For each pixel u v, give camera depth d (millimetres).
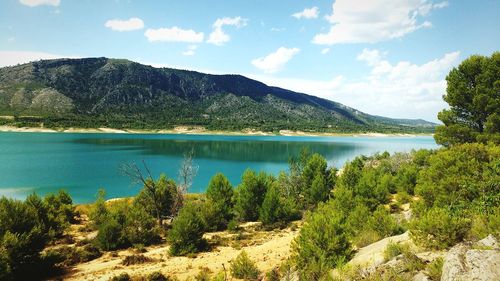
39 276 17062
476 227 10008
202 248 22641
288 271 11391
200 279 15398
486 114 29766
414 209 19078
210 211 29672
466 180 16625
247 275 15547
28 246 16828
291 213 32562
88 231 29094
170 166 83562
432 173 19172
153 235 25750
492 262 7059
